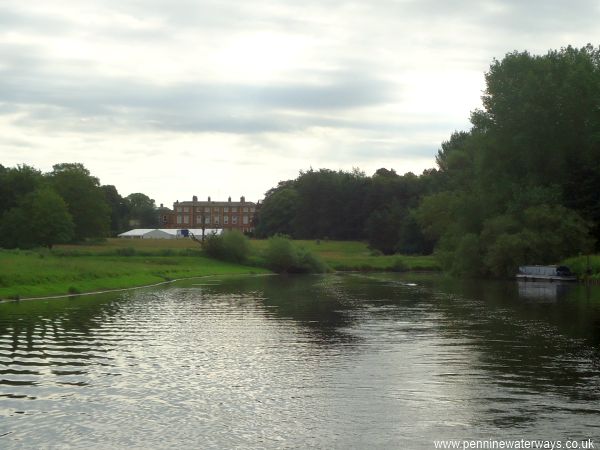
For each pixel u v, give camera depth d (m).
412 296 69.25
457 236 107.12
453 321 45.19
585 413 21.31
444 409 21.94
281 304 60.50
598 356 31.00
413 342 35.84
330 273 144.50
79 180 177.75
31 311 52.53
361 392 24.36
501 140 99.75
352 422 20.66
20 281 68.94
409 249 183.75
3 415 21.61
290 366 29.34
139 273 98.75
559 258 95.12
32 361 30.67
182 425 20.50
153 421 20.92
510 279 101.19
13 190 180.25
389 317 48.31
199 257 145.50
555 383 25.39
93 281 81.06
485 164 101.94
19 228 154.38
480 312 51.09
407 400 23.14
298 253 146.12
